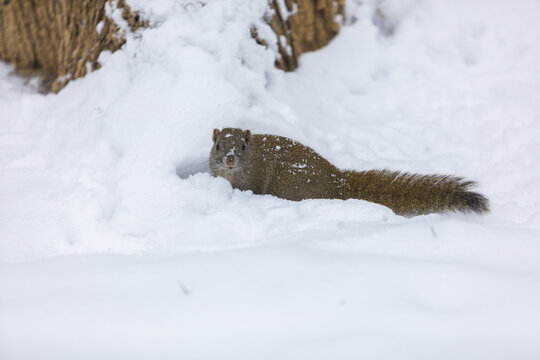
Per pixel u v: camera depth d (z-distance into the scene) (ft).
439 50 58.59
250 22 50.29
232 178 43.06
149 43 47.67
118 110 45.14
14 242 33.09
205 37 47.11
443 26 59.52
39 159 44.91
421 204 42.39
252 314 19.75
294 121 48.80
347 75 56.59
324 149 47.93
